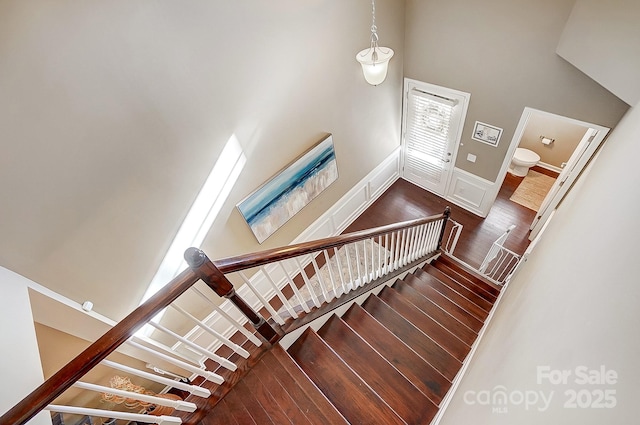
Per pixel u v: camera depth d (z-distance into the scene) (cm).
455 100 417
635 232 74
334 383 202
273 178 324
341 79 347
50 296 204
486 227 489
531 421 72
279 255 180
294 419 177
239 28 235
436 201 538
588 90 309
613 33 220
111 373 263
